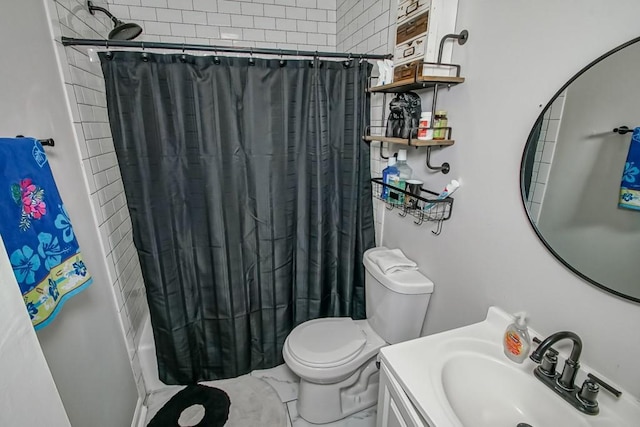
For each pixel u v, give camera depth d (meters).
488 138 1.04
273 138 1.56
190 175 1.53
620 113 0.69
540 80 0.86
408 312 1.42
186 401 1.70
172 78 1.38
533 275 0.94
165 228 1.56
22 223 0.72
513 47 0.92
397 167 1.50
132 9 1.91
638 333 0.71
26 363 0.51
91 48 1.46
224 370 1.85
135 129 1.37
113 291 1.44
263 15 2.12
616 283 0.73
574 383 0.81
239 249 1.69
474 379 0.92
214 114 1.45
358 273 1.91
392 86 1.24
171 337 1.69
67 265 0.85
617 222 0.72
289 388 1.80
